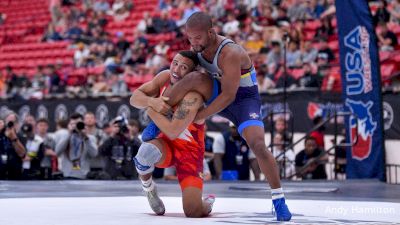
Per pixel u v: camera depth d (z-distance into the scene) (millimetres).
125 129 10922
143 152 5047
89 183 9695
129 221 4535
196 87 4934
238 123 5051
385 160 11016
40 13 27250
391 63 14281
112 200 6660
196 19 4809
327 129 12344
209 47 4906
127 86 18578
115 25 23859
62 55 23109
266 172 4828
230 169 10945
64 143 10883
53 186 9062
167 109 4961
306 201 6695
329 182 10047
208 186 9266
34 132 12469
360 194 7996
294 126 12734
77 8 25781
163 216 5082
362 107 11078
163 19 21547
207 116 4926
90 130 11906
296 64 15273
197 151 5133
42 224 4293
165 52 19641
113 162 10812
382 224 4512
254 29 17828
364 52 10977
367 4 10875
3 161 10711
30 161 11203
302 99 12664
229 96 4852
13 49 24953
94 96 16047
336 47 16078
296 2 17953
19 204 6055
